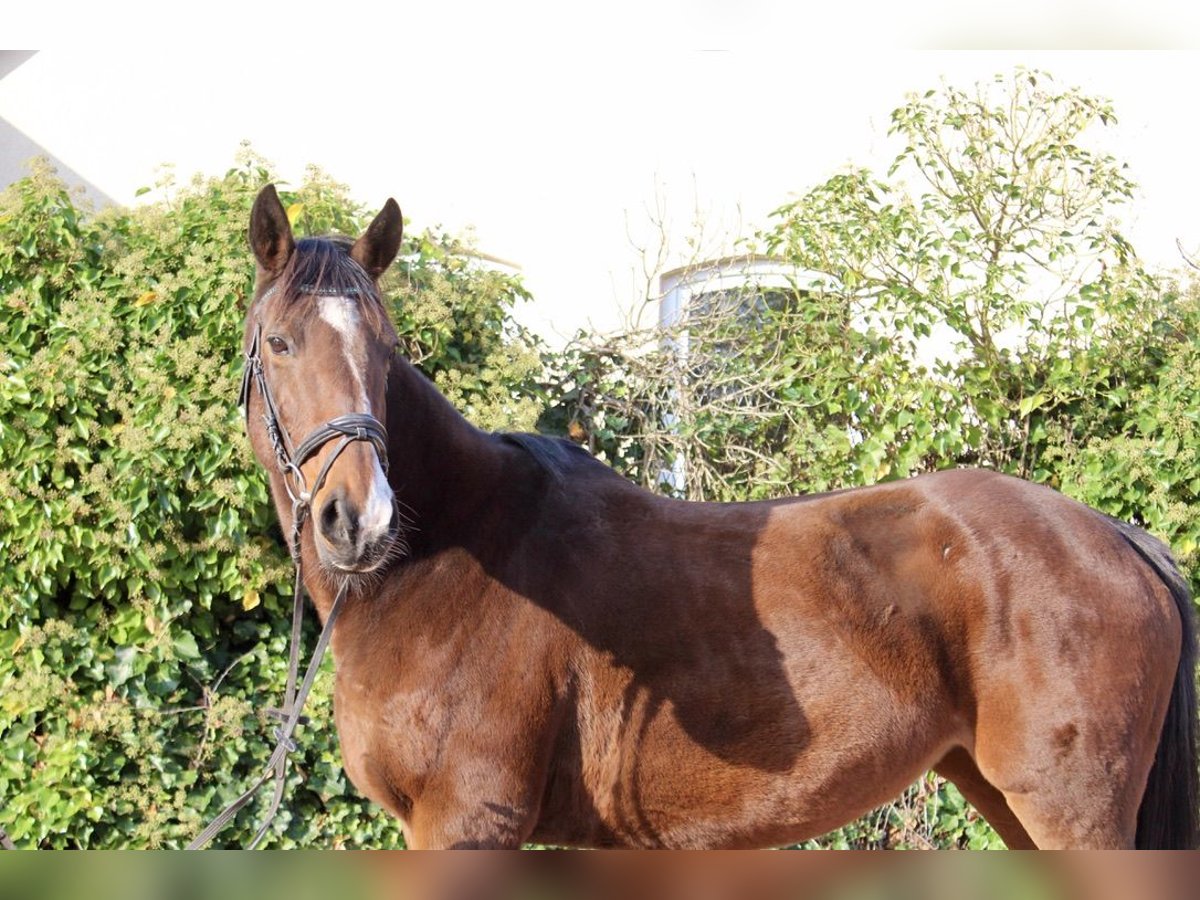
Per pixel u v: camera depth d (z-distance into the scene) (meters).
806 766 2.88
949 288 5.09
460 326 4.75
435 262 4.85
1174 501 4.71
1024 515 3.04
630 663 2.86
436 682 2.77
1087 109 5.51
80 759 3.98
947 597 2.97
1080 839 2.85
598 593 2.89
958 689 2.98
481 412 4.52
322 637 2.78
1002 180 5.59
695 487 5.09
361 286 2.68
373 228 2.80
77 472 4.12
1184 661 3.14
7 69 7.04
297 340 2.61
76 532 4.01
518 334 5.11
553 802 2.88
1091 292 4.98
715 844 2.94
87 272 4.20
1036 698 2.88
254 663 4.35
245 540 4.13
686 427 5.02
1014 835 3.30
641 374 5.16
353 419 2.53
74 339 4.04
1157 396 4.87
